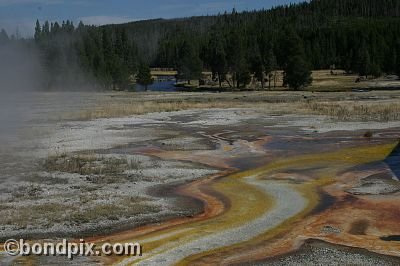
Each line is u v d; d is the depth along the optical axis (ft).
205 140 98.89
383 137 99.60
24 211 49.65
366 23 472.44
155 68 527.40
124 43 424.46
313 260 37.93
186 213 50.44
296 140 98.32
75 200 54.08
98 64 301.63
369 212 50.08
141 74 302.45
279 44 338.13
